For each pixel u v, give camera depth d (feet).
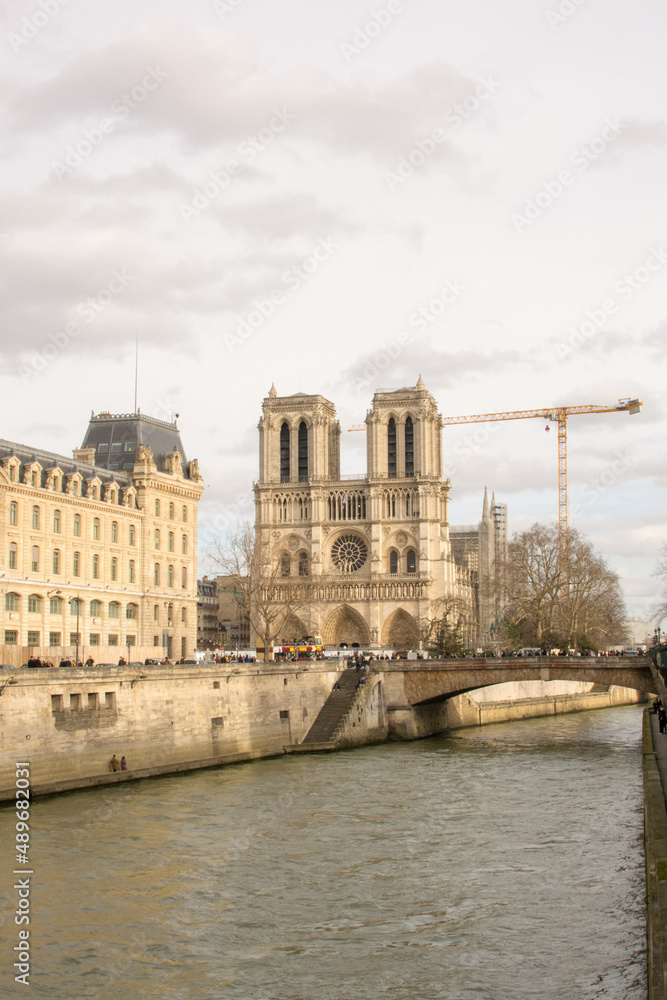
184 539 534.37
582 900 179.83
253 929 165.58
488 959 152.66
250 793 282.15
